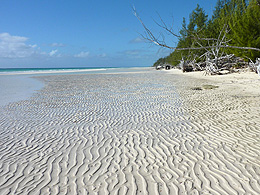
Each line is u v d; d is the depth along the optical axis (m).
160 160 4.67
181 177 3.98
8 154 5.11
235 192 3.49
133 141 5.77
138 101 11.15
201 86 16.34
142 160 4.69
